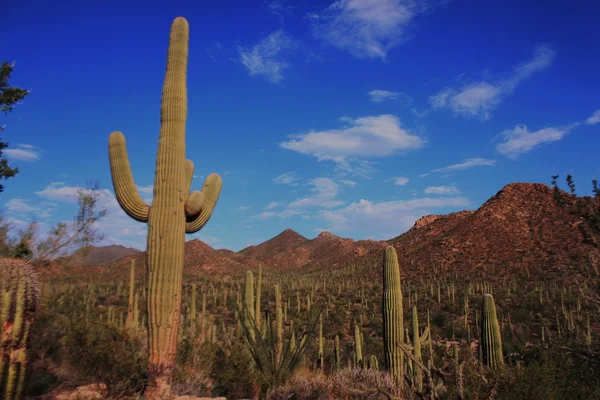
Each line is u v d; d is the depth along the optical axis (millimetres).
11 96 12836
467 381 5434
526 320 27516
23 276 6488
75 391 7398
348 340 30219
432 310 38688
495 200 75938
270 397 8617
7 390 6086
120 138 8328
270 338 10531
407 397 6387
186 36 8789
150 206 8070
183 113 8422
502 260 57219
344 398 7684
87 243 12023
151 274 7676
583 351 5695
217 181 8812
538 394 4980
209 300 44500
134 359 8164
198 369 9711
